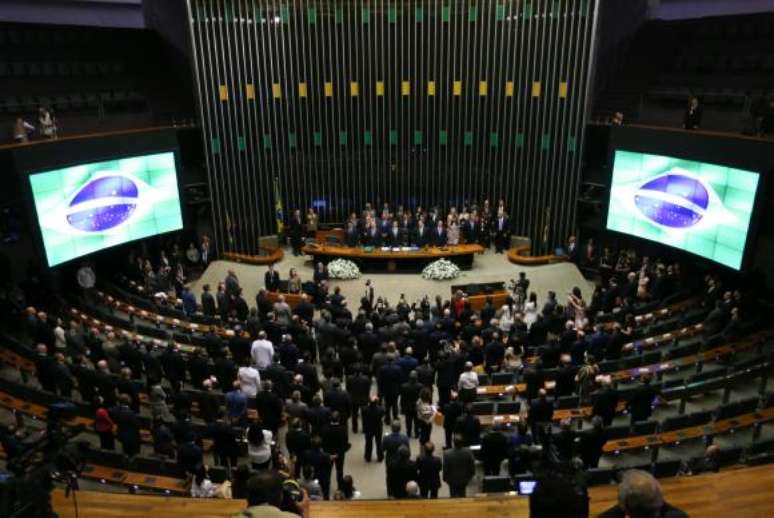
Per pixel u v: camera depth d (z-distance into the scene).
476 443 8.80
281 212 21.86
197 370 11.31
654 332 13.32
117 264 18.72
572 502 2.32
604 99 20.03
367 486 9.44
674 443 9.67
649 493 2.43
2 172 15.17
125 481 8.40
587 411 10.23
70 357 11.96
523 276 16.19
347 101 21.38
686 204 15.80
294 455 8.66
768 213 14.84
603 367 11.40
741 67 16.83
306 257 20.94
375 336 11.82
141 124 19.88
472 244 20.14
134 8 21.33
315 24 20.45
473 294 16.44
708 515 4.68
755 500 4.86
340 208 22.39
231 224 21.66
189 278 20.19
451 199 22.17
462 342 12.16
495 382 11.10
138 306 16.00
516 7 19.70
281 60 20.67
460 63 20.75
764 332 12.30
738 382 10.30
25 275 15.86
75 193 15.91
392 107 21.45
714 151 14.89
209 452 10.21
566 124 20.06
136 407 10.59
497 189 21.73
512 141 21.02
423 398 9.59
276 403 9.42
